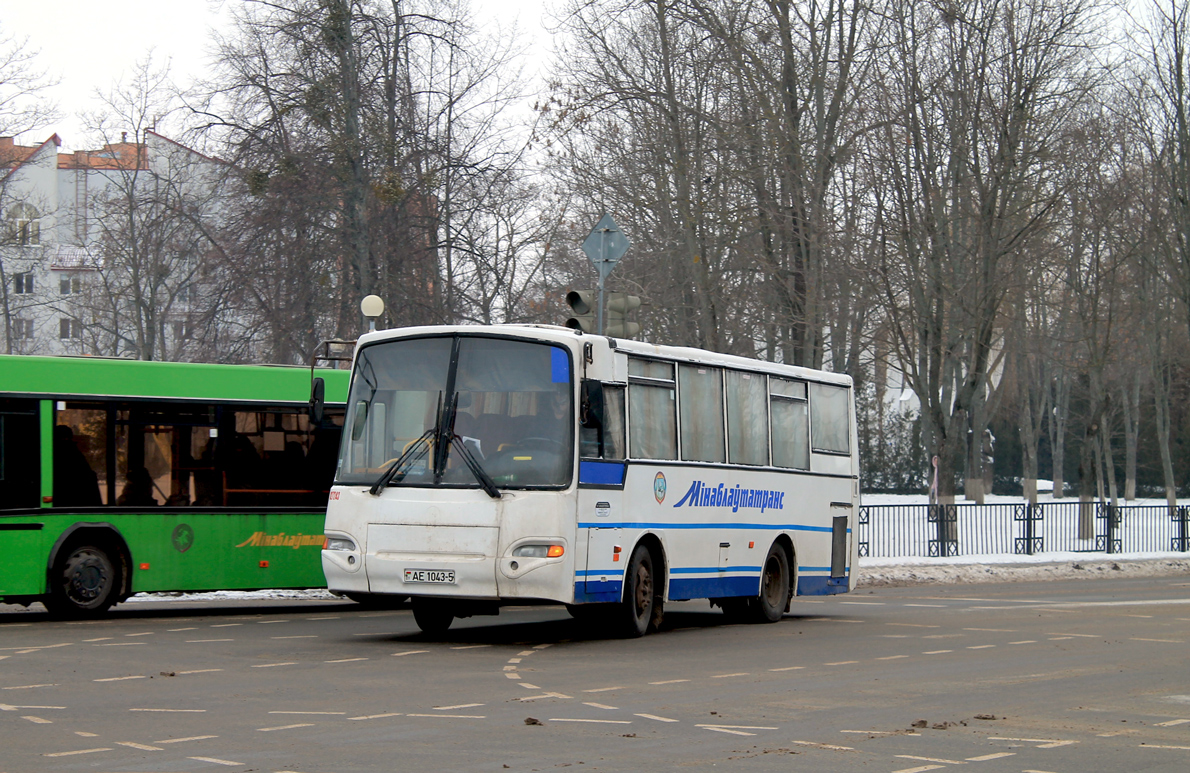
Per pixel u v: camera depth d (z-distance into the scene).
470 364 17.77
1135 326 61.22
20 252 56.62
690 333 36.50
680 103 36.19
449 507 17.22
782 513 22.80
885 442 96.12
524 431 17.41
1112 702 13.09
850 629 20.89
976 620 22.70
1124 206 48.47
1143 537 46.72
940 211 37.91
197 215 41.97
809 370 24.12
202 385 22.17
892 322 39.38
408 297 40.50
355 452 17.98
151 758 9.45
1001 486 107.50
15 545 20.28
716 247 36.44
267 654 16.23
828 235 36.56
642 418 19.06
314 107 39.50
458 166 40.97
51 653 16.12
